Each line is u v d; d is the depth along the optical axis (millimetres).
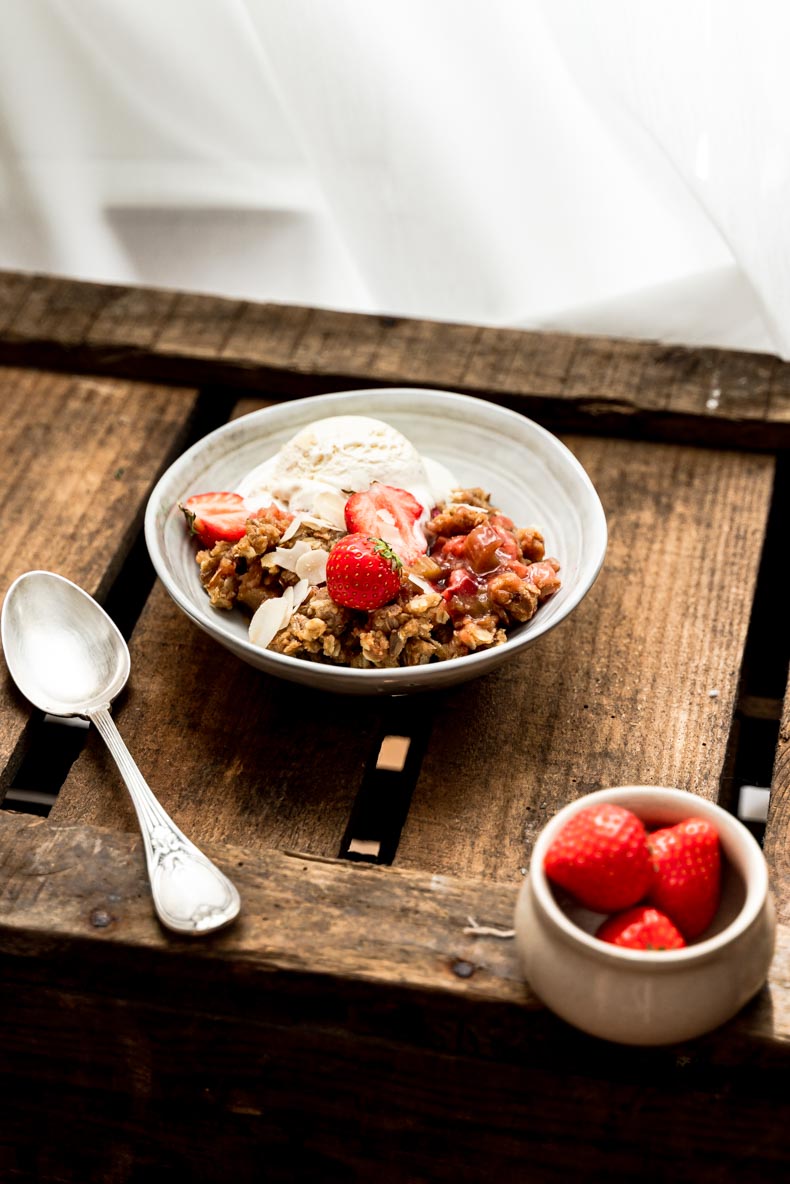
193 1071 975
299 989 925
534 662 1046
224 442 1081
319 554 1014
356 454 1061
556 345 1207
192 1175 1017
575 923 898
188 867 937
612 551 1100
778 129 1174
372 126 1300
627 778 998
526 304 1369
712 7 1163
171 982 945
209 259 1446
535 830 979
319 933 925
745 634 1058
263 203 1414
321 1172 1001
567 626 1062
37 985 958
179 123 1382
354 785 996
